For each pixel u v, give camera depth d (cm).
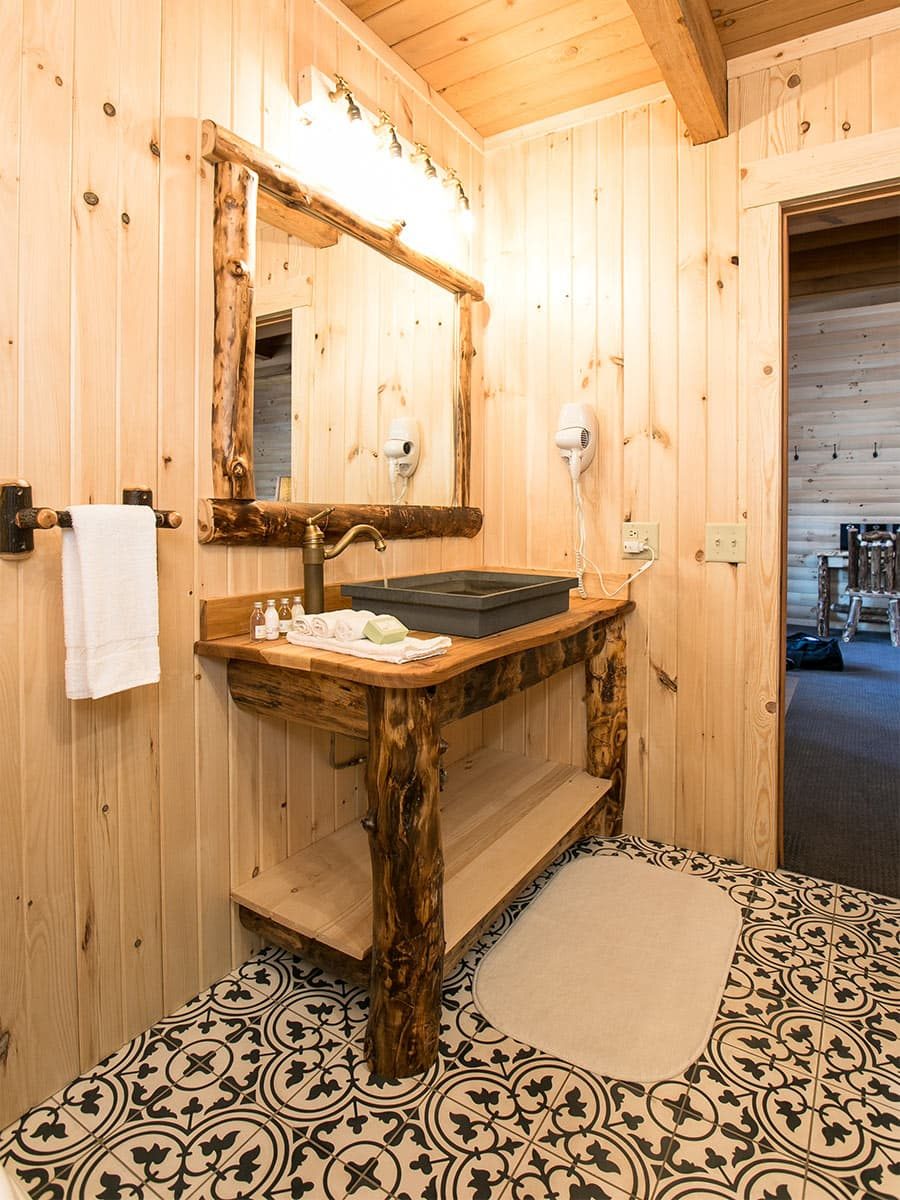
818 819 264
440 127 235
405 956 139
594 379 242
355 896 170
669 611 233
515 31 201
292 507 179
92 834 142
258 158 161
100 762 143
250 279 162
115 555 132
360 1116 131
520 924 192
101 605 129
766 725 220
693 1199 115
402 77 215
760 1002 162
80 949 141
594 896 206
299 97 176
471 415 257
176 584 156
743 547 220
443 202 234
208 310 159
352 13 194
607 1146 125
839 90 200
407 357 225
